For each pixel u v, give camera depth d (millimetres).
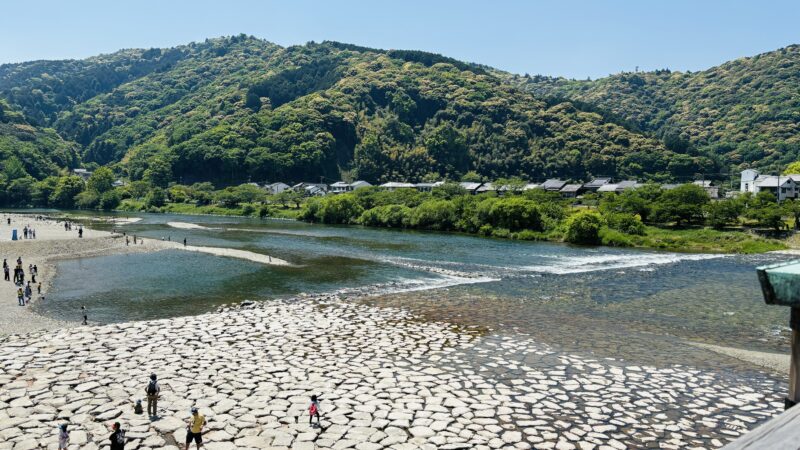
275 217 144125
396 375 26609
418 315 38219
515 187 157875
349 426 21328
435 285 49906
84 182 195250
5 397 23281
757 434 3096
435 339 32500
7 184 179125
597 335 33750
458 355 29688
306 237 92000
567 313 39219
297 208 152750
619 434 20922
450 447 19844
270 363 27953
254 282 50875
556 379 26391
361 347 30781
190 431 19141
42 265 58594
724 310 40406
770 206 90125
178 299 43562
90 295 44812
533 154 196500
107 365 27281
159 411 22312
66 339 31422
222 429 20953
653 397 24359
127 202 175500
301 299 43344
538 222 96438
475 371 27297
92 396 23594
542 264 63250
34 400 23078
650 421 22016
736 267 61250
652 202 103375
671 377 26766
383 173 198500
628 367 28125
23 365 27062
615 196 113938
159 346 30375
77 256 65750
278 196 160500
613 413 22734
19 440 19734
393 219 115688
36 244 69500
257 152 197375
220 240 86312
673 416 22469
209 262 62594
